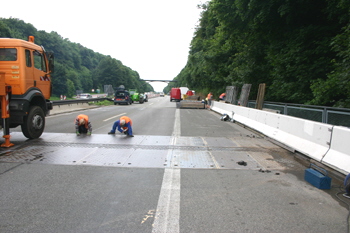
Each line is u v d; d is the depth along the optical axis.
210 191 4.26
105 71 139.00
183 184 4.55
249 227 3.15
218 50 28.20
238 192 4.25
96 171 5.18
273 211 3.59
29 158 5.98
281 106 12.32
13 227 3.07
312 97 12.87
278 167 5.67
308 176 4.77
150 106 30.30
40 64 8.62
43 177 4.79
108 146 7.26
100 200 3.85
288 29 14.98
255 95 20.38
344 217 3.45
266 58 17.14
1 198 3.88
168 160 6.00
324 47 12.39
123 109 23.45
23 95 7.56
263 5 13.52
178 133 9.78
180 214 3.45
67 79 103.19
